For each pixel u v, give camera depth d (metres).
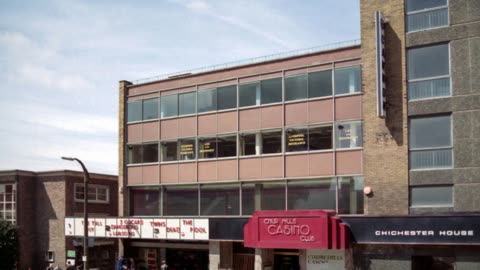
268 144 31.67
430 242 25.02
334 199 29.33
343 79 29.58
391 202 27.31
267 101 31.95
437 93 26.75
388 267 26.55
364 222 27.03
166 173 35.44
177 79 35.62
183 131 35.03
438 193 26.38
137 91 37.38
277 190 31.28
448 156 26.23
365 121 28.52
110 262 45.53
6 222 41.44
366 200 28.06
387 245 26.70
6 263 41.00
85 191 33.00
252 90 32.56
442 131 26.50
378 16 27.48
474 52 25.94
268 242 29.17
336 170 29.33
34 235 44.12
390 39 28.08
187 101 35.09
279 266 31.39
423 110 26.91
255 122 32.22
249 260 32.78
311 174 30.05
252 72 32.62
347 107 29.30
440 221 24.86
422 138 26.98
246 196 32.34
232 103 33.22
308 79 30.66
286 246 28.52
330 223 27.47
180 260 36.00
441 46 26.86
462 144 25.84
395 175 27.34
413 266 25.98
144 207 36.47
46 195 44.19
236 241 32.12
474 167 25.45
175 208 35.06
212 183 33.62
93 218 37.31
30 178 44.50
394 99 27.70
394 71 27.81
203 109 34.34
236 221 31.34
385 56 28.08
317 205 29.84
